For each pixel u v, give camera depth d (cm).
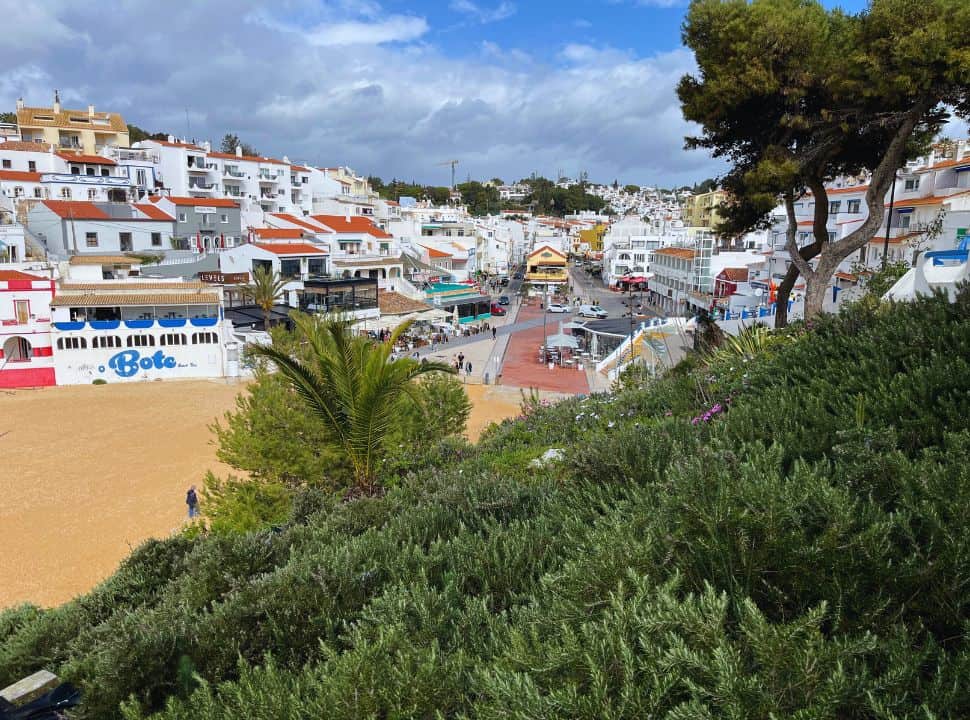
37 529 1972
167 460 2634
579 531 481
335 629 456
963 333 609
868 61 1282
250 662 448
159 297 4128
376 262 6762
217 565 628
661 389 1109
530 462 905
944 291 760
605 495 570
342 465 1334
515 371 4634
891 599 304
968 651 259
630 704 256
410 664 335
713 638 282
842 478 418
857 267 2366
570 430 1090
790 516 349
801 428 540
